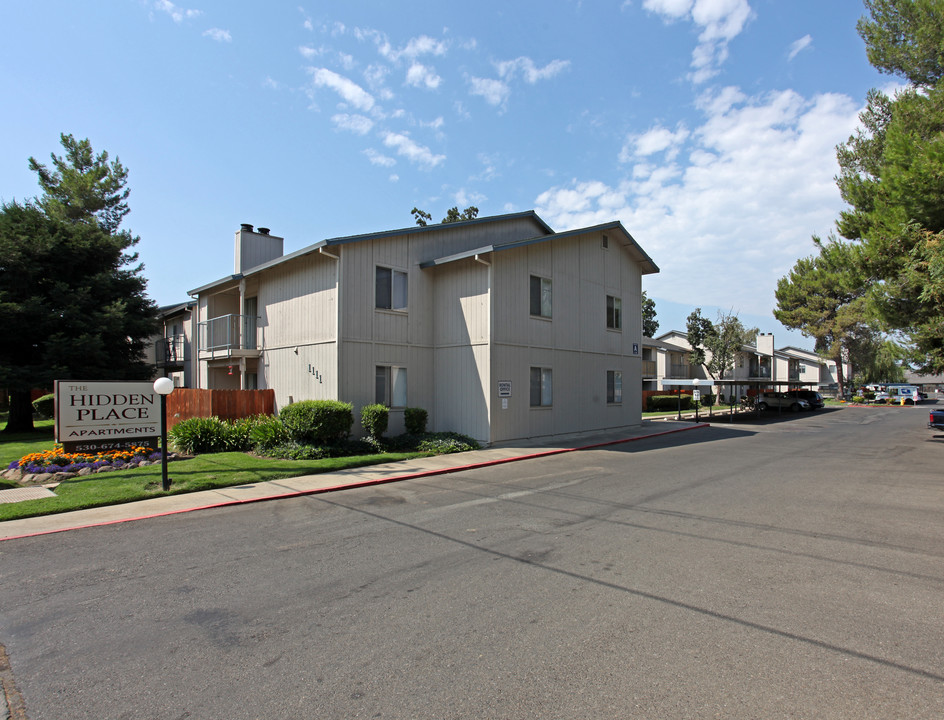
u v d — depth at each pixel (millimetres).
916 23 16422
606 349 20266
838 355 45781
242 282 18422
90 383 11852
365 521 7367
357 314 14914
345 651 3721
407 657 3621
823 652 3643
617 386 20844
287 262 16844
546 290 17453
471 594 4723
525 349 16500
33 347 21016
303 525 7188
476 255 15102
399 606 4480
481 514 7707
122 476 10148
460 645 3781
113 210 32188
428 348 16844
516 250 16312
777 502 8383
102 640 3953
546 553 5852
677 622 4125
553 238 17188
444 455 13609
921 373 19453
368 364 15148
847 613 4285
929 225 13414
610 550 5934
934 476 10906
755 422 27500
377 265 15461
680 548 6004
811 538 6395
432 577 5152
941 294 12477
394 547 6137
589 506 8156
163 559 5797
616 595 4668
